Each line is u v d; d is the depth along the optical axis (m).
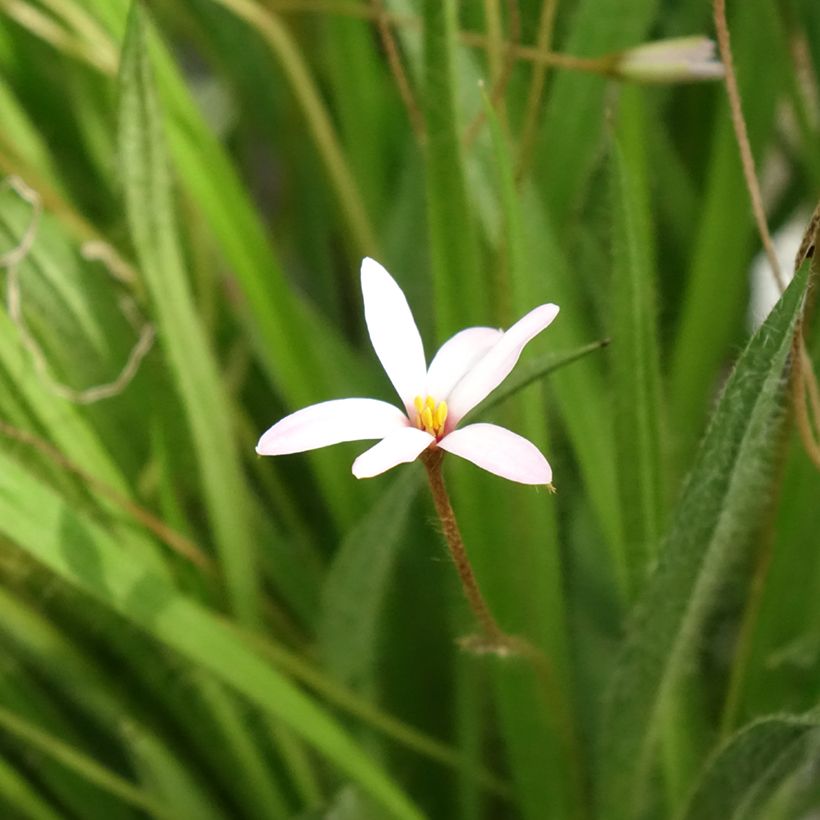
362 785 0.18
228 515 0.19
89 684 0.20
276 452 0.12
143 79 0.16
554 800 0.20
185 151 0.19
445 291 0.18
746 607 0.20
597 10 0.20
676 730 0.20
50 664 0.20
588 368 0.19
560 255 0.19
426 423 0.13
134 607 0.17
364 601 0.18
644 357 0.16
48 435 0.19
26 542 0.16
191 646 0.17
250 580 0.20
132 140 0.17
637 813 0.20
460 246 0.17
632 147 0.20
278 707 0.18
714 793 0.17
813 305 0.20
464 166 0.17
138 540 0.19
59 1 0.20
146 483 0.20
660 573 0.16
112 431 0.20
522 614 0.19
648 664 0.17
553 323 0.19
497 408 0.18
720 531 0.16
